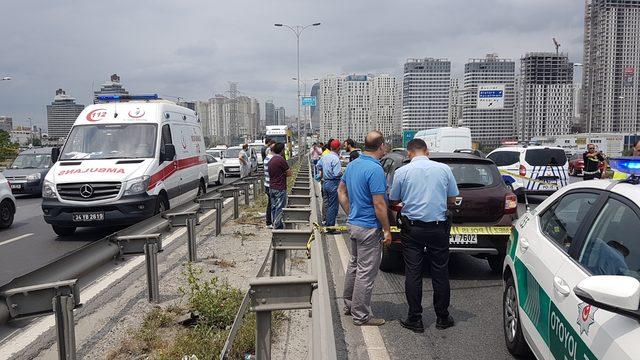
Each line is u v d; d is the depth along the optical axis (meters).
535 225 4.10
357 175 4.84
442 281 4.88
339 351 4.41
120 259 5.17
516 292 4.10
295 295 3.51
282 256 5.82
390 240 4.82
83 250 4.25
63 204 9.24
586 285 2.26
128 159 10.00
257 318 3.54
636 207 2.81
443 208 4.82
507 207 6.65
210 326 4.66
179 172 11.73
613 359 2.23
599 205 3.23
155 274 5.45
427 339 4.67
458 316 5.29
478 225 6.61
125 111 10.95
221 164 23.16
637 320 2.18
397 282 6.57
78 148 10.35
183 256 7.79
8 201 11.36
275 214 10.15
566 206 3.74
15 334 4.65
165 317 4.82
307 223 8.34
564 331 2.89
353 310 5.02
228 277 6.55
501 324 5.05
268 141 10.80
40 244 9.41
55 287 3.42
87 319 4.98
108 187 9.33
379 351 4.41
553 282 3.19
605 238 2.97
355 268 5.20
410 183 4.84
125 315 5.07
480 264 7.57
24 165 20.17
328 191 10.15
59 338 3.46
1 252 8.73
